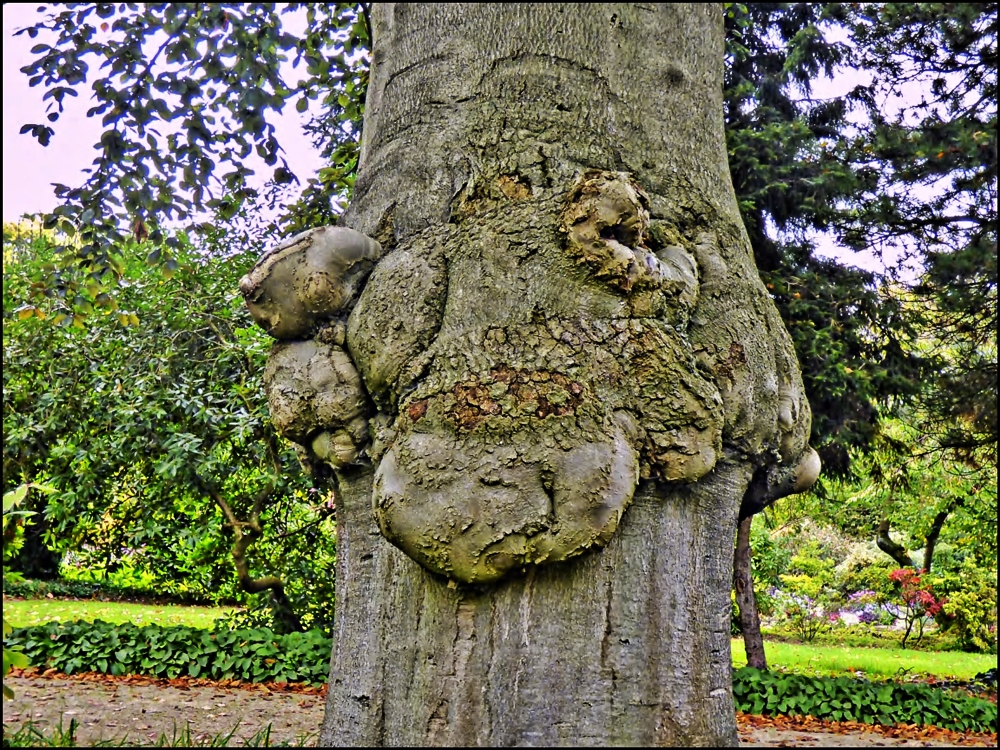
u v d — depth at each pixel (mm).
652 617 2115
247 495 8203
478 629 2082
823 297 7965
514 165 2359
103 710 5484
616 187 2182
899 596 15266
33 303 6172
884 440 9227
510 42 2510
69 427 7691
